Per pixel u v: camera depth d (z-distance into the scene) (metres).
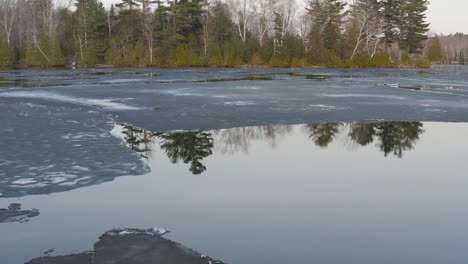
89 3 73.81
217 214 7.83
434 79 43.78
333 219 7.65
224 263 5.94
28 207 8.00
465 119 18.75
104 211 7.88
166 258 6.03
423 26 79.44
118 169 10.45
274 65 72.94
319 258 6.14
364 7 77.38
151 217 7.63
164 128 16.00
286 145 13.80
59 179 9.59
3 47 66.62
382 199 8.74
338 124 17.48
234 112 19.84
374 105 22.84
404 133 15.91
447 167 11.28
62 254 6.13
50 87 31.38
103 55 73.88
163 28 75.25
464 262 6.05
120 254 6.12
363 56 75.75
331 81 39.97
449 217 7.79
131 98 24.70
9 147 12.27
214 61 72.69
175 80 39.91
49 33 70.81
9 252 6.18
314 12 79.44
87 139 13.52
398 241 6.75
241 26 83.75
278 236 6.89
